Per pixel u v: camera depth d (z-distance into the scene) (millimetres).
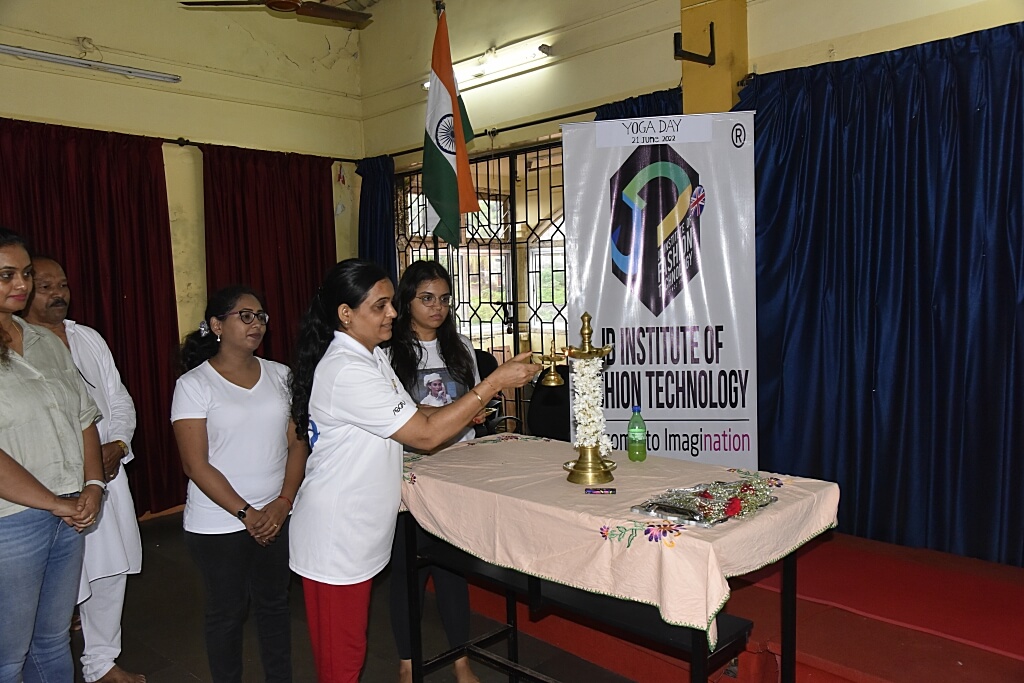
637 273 3572
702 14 3873
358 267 1957
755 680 2461
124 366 4871
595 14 4613
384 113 6129
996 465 3109
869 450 3482
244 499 2270
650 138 3516
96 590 2736
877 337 3436
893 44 3457
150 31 5102
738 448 3545
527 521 1961
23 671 2096
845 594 2738
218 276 5355
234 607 2258
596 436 2080
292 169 5777
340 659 1983
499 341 5492
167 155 5227
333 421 1942
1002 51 3029
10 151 4391
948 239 3217
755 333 3484
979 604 2631
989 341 3113
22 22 4547
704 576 1604
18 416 1931
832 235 3555
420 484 2273
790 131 3648
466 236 5660
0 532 1878
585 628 2947
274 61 5773
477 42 5328
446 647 3086
